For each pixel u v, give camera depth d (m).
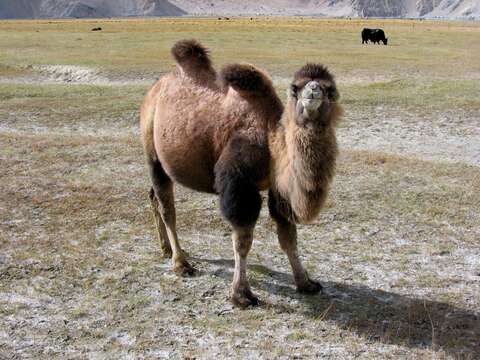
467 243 9.60
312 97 7.05
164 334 7.49
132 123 18.20
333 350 7.25
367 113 19.22
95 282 8.45
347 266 8.91
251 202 7.70
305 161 7.29
